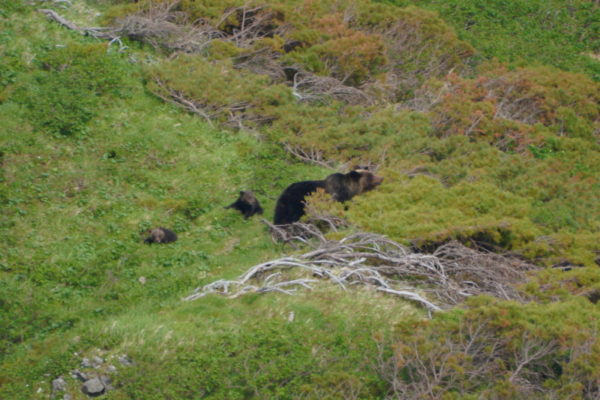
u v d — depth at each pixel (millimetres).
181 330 36938
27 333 38781
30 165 53969
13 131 56781
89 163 56188
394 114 72375
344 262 43469
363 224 47375
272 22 83938
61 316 40094
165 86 67375
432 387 32469
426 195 53406
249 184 58094
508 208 52719
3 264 43906
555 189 61406
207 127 64562
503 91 83875
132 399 33625
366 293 40531
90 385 33969
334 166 62031
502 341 35562
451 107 72625
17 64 64312
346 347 36094
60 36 70875
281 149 62969
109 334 36375
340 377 33625
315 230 47719
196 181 57656
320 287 41125
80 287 43625
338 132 64375
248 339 36156
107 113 62250
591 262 48688
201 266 46625
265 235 50688
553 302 41031
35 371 35094
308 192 50656
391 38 92625
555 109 83812
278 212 50375
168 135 61781
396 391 33156
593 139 82750
